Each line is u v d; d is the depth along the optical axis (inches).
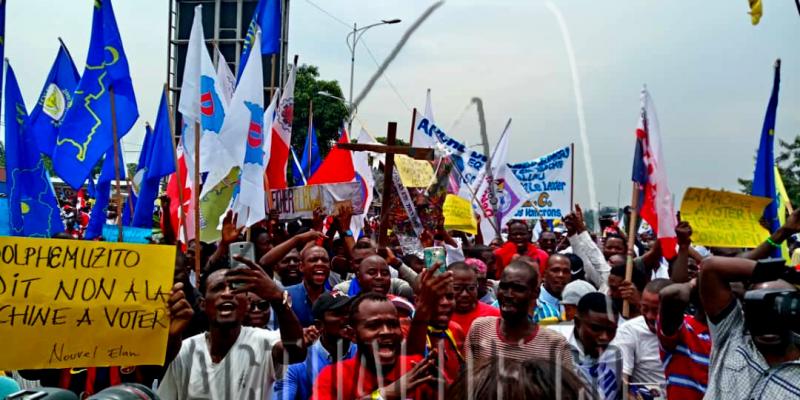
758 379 134.5
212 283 166.6
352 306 162.4
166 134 339.0
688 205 244.1
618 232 363.3
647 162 225.5
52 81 339.3
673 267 238.5
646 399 192.4
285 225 370.6
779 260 139.1
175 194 350.3
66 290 147.4
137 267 152.9
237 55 690.2
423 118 386.6
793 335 132.8
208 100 311.9
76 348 147.4
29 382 191.6
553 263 254.1
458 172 359.9
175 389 169.2
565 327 205.5
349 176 365.4
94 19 289.1
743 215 247.0
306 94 1097.4
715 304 144.0
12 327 143.2
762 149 275.9
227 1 690.8
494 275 331.9
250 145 291.3
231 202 310.8
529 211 470.3
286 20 579.5
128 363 150.6
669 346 179.5
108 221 504.1
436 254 193.9
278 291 166.6
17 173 264.8
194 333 192.7
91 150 288.7
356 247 304.2
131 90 291.9
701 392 179.5
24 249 144.9
